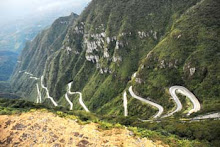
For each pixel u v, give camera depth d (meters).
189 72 170.00
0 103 101.38
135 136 43.06
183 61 181.12
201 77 161.25
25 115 50.56
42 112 52.00
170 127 90.75
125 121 116.19
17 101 105.88
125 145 39.28
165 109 158.50
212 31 182.25
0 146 42.94
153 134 48.84
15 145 42.28
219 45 170.88
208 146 57.19
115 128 45.59
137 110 181.00
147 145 40.28
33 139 42.62
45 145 40.72
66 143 40.34
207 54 167.88
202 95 147.50
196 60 169.38
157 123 107.06
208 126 88.00
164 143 43.81
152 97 182.38
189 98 151.75
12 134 44.81
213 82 149.75
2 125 47.66
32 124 46.25
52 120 47.19
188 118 120.94
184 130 84.94
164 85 178.75
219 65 157.12
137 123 108.94
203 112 123.12
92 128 44.16
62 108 135.62
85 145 39.31
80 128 44.09
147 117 159.62
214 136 79.06
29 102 109.19
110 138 40.84
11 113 53.59
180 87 171.50
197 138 78.81
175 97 161.38
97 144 39.12
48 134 42.94
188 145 48.09
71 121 47.03
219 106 124.12
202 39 181.62
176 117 132.12
